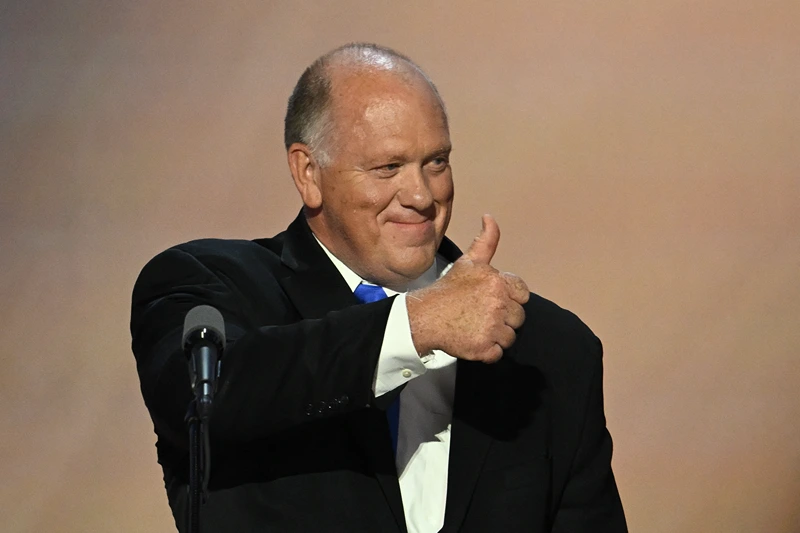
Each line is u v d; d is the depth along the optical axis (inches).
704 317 697.6
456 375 300.0
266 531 271.6
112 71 736.3
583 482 306.0
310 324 259.9
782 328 695.7
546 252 704.4
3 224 698.8
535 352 309.4
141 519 618.2
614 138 727.1
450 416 297.6
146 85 733.9
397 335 253.1
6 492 621.3
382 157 290.5
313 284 304.0
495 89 733.9
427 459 290.5
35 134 722.2
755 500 648.4
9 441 637.9
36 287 685.3
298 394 253.0
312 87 303.6
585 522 303.3
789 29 743.1
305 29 741.9
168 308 288.2
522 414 299.3
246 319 294.0
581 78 737.0
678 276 704.4
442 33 741.9
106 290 687.1
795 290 701.9
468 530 284.8
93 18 748.6
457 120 725.9
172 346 274.5
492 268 259.1
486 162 721.0
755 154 727.7
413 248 297.4
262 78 734.5
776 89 737.0
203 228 701.3
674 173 724.0
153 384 269.3
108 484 628.7
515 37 742.5
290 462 279.1
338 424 283.6
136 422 655.1
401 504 277.1
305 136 303.9
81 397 657.6
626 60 740.7
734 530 641.6
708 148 728.3
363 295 307.1
